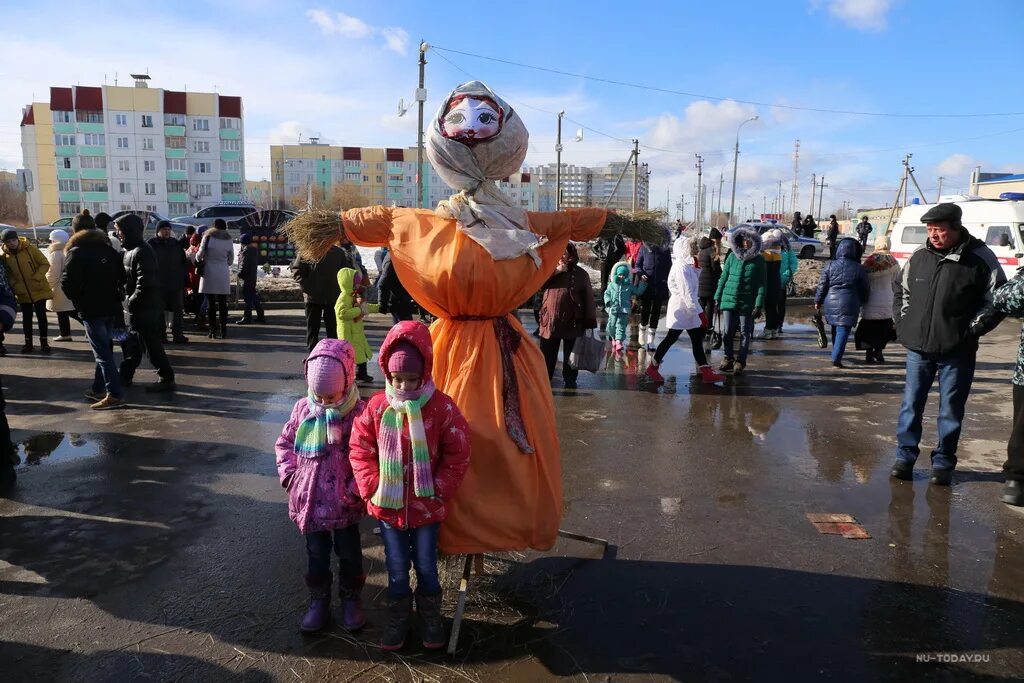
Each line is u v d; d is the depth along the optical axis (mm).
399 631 2971
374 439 2916
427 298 3129
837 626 3168
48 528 4141
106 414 6613
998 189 42094
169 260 10234
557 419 6598
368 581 3576
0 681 2756
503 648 3000
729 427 6375
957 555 3877
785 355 10219
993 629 3156
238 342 10773
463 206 3121
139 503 4508
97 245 6543
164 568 3672
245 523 4223
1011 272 16359
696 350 8164
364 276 8391
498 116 3195
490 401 3066
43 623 3164
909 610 3309
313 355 2992
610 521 4301
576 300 7418
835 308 9102
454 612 3275
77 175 82125
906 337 4906
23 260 9383
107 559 3766
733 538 4074
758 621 3207
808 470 5246
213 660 2908
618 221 3564
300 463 3027
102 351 6695
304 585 3518
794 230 35344
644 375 8680
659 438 6027
